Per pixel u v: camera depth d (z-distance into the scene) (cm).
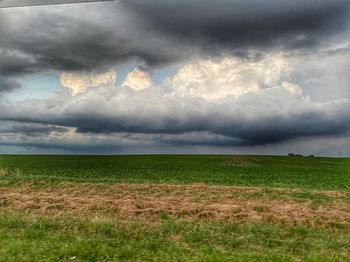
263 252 1104
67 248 1041
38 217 1475
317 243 1222
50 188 2520
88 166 5422
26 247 1053
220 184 3262
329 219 1633
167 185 2672
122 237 1233
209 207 1788
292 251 1149
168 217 1645
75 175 3966
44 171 4331
